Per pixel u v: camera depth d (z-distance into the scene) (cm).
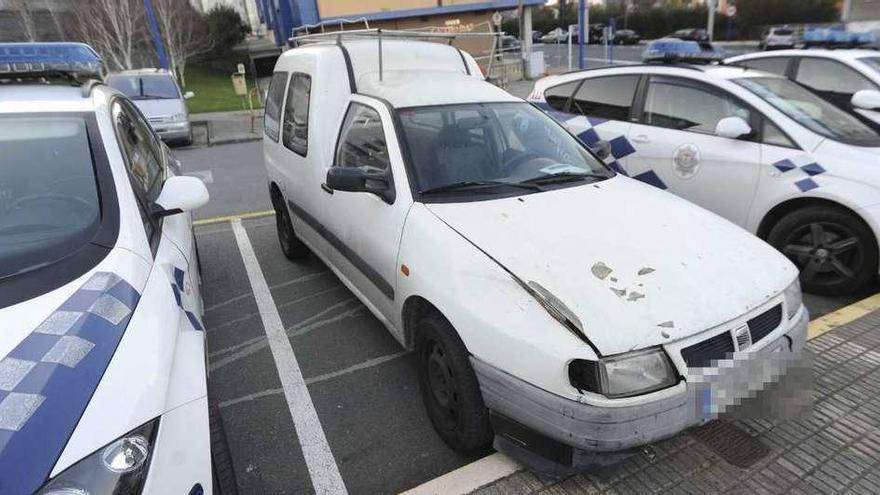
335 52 415
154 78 1423
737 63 763
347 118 385
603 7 5359
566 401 207
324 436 289
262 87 2152
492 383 228
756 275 248
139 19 2228
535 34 4684
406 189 302
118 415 156
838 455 250
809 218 407
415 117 338
